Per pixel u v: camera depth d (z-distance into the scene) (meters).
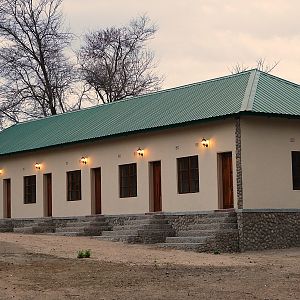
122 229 30.06
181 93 33.12
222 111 27.44
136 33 71.19
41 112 56.72
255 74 30.84
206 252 25.47
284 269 19.47
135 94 60.41
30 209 37.16
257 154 27.27
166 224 29.23
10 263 20.05
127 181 31.83
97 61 60.62
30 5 56.47
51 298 15.02
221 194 27.75
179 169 29.42
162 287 16.23
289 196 28.02
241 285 16.48
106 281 17.09
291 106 28.11
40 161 36.72
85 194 33.81
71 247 24.80
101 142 33.06
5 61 55.88
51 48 57.09
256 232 26.84
